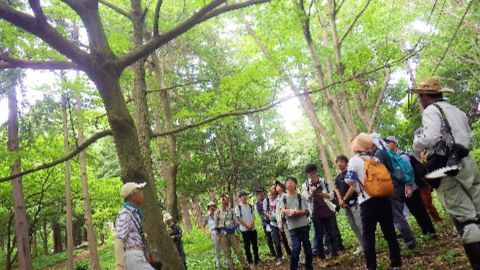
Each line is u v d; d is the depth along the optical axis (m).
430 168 3.65
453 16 18.62
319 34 13.83
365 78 14.12
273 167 19.83
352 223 8.02
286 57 10.19
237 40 13.49
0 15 4.68
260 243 16.19
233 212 11.23
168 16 11.13
